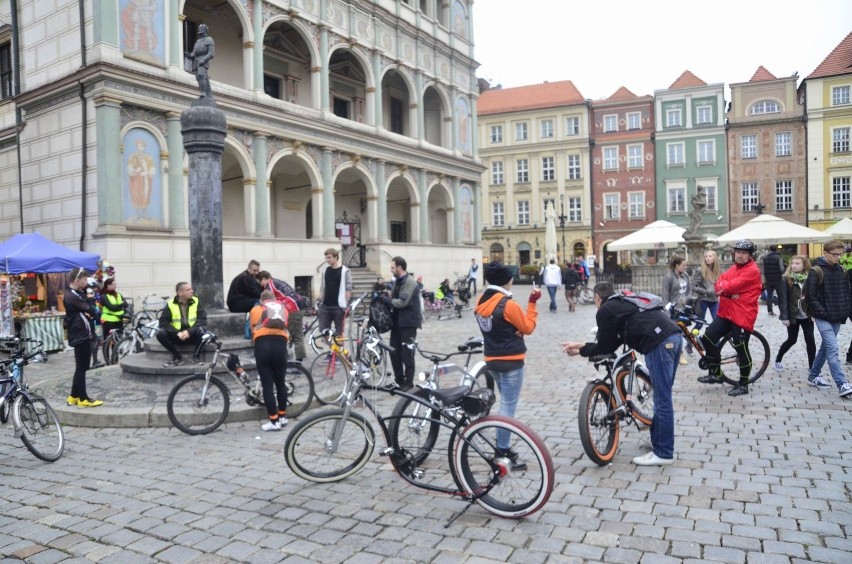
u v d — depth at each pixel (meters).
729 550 3.96
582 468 5.62
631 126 55.03
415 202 31.69
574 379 10.02
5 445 7.07
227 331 10.09
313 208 25.84
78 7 19.02
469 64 36.16
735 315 8.16
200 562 4.07
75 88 19.00
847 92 48.72
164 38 19.89
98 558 4.15
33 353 6.69
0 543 4.41
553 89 58.81
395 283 9.10
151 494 5.33
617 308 5.65
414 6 31.86
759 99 51.66
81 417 7.80
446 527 4.47
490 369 5.56
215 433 7.36
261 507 4.96
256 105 22.62
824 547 3.97
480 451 4.68
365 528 4.50
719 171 52.66
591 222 55.72
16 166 21.59
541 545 4.13
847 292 8.12
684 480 5.23
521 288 39.59
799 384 8.86
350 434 5.60
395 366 9.10
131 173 19.00
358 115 31.55
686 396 8.31
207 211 10.22
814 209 49.81
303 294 24.86
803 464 5.53
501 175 58.38
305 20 25.06
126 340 13.16
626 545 4.09
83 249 18.98
